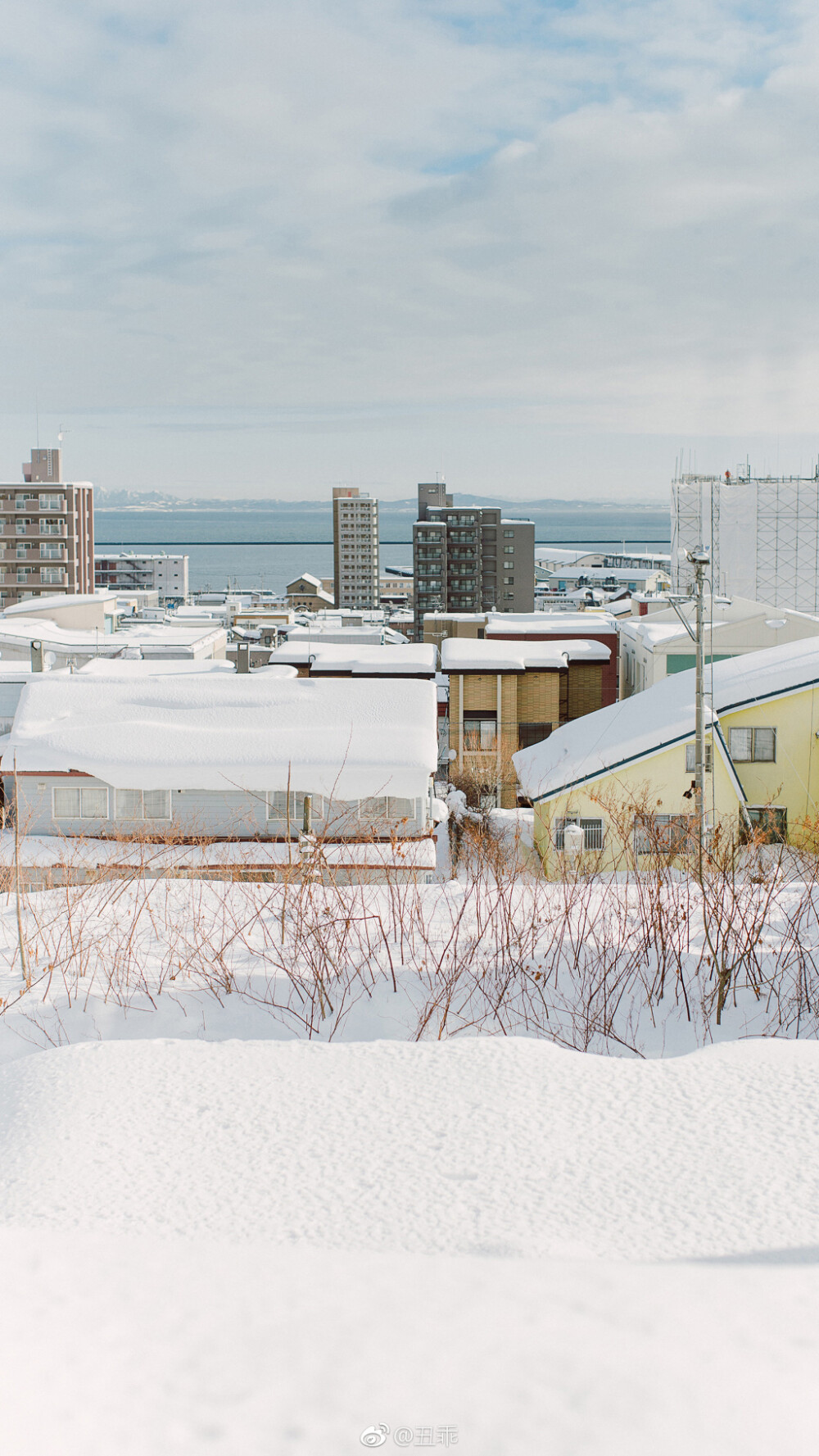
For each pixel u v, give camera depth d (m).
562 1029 9.40
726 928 11.95
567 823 25.02
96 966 11.38
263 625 90.56
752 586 62.78
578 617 50.91
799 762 26.80
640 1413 2.06
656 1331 2.47
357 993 10.19
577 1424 2.02
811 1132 5.34
